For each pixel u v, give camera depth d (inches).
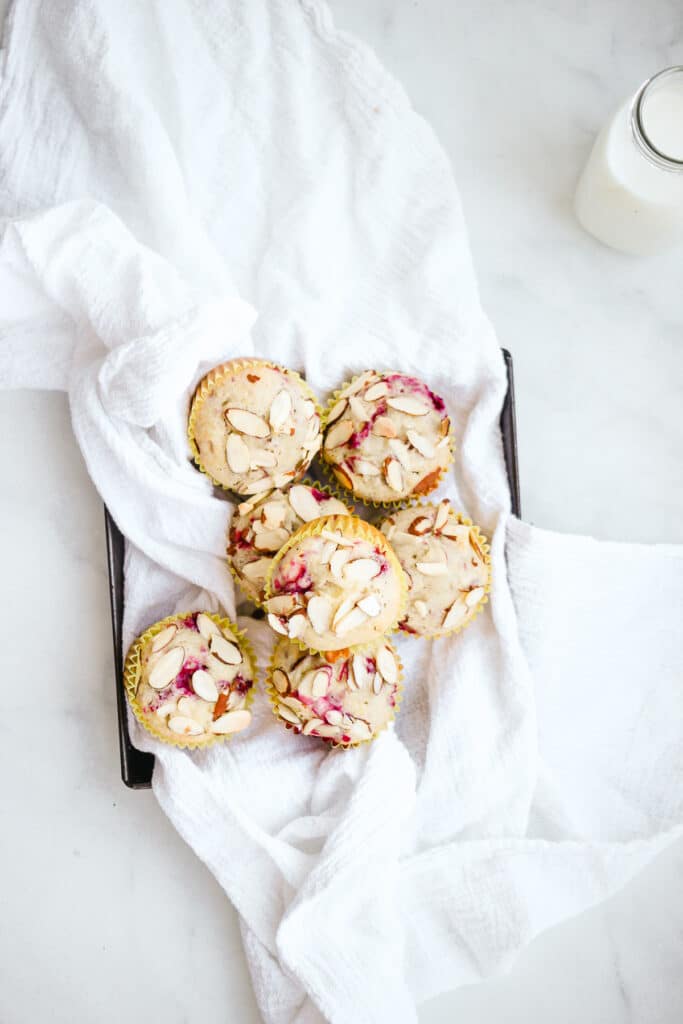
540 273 31.6
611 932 30.9
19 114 29.3
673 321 31.8
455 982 29.1
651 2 31.7
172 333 27.0
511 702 28.7
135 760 28.7
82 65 28.8
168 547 28.6
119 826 30.2
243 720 28.0
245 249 29.9
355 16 31.3
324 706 27.6
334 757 28.3
